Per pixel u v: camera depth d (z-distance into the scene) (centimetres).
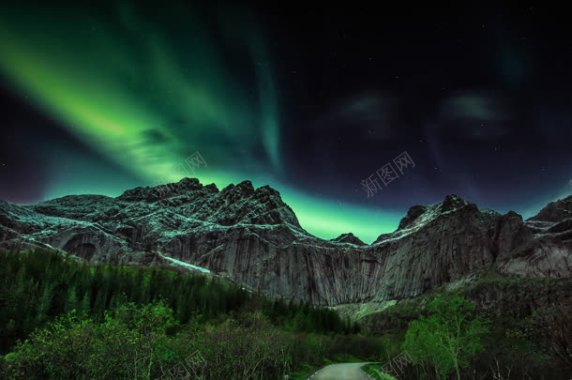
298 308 16675
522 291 19538
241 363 4162
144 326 3081
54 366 2600
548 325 1930
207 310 13162
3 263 12094
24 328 8631
